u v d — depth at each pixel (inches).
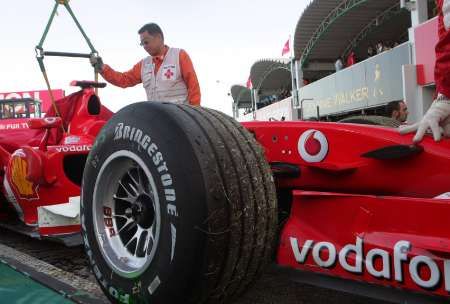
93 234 82.5
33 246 151.9
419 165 79.3
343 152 86.7
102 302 86.7
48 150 126.6
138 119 75.2
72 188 128.2
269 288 102.3
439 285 60.8
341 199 72.5
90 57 153.6
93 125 140.7
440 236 63.1
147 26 148.2
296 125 92.8
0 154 152.7
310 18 717.9
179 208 66.1
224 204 66.4
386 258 65.8
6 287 99.5
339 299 95.0
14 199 145.8
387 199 68.2
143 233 77.5
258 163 74.4
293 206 78.0
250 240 70.0
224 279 68.7
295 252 75.0
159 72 150.4
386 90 498.3
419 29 438.0
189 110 74.9
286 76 1156.5
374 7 647.8
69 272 118.9
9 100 489.1
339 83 611.5
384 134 83.7
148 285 70.4
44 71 141.8
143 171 75.3
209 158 67.6
